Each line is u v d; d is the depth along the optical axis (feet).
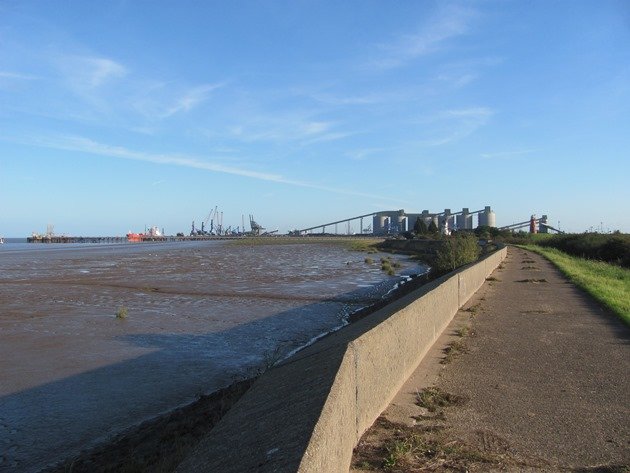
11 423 29.40
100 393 34.83
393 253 285.64
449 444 15.37
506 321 36.99
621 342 30.04
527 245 242.78
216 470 10.07
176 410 30.89
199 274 131.64
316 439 9.81
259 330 57.31
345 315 67.87
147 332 55.67
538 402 19.42
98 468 23.13
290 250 312.09
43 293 90.33
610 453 14.96
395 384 19.97
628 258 115.75
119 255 251.80
